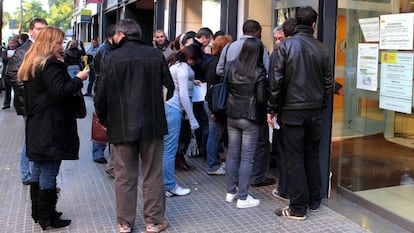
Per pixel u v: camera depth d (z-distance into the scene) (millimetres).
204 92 5891
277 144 4750
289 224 4121
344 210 4453
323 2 4547
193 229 4008
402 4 4102
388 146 4594
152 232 3887
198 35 5922
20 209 4469
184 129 5754
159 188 3893
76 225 4078
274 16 5941
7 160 6391
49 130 3729
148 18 14547
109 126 3734
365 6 4559
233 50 4598
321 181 4625
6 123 9477
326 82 4102
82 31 29859
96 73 5301
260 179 5199
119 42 3771
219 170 5719
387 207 4312
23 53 4605
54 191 3953
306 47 3969
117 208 3877
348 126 4805
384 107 4453
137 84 3639
